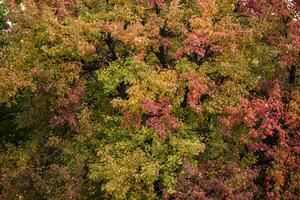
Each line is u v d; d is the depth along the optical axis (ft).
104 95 82.89
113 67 75.15
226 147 77.46
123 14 77.77
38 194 72.59
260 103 73.82
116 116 75.97
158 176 69.72
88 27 75.31
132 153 71.61
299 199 80.33
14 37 82.23
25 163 75.31
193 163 70.44
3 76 73.72
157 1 78.28
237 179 69.72
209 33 73.15
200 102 74.84
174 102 73.56
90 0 83.71
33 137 82.43
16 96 82.94
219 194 66.23
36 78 76.18
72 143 78.23
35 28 77.61
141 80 72.64
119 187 67.92
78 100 75.77
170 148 71.97
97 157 77.41
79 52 72.69
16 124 92.94
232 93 75.10
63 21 76.95
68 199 69.77
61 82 74.84
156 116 71.56
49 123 80.38
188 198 63.52
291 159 76.48
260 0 83.35
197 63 78.48
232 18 82.94
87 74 84.02
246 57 82.74
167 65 79.10
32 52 78.95
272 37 82.23
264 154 81.00
